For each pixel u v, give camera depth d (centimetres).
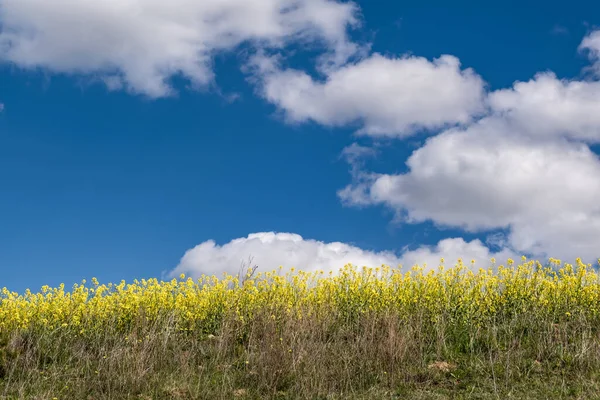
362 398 691
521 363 773
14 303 970
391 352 783
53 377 739
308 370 755
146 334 866
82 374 766
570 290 975
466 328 910
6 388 698
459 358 819
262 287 1063
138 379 718
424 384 732
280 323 905
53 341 867
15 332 848
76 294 983
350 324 957
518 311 955
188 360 816
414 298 995
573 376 723
